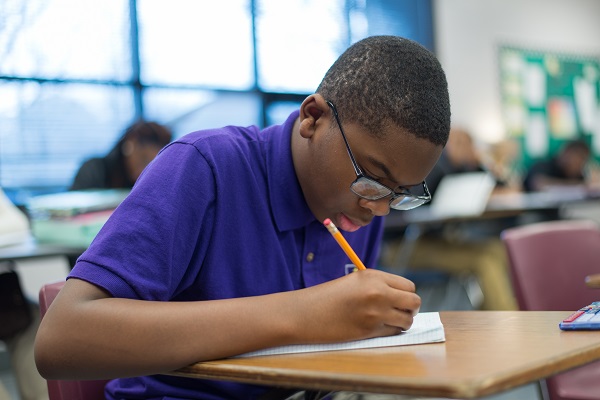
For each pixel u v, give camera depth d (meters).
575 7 7.64
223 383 0.96
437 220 3.56
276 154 1.04
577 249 1.65
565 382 1.42
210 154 1.00
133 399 0.99
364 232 1.20
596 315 0.89
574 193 5.14
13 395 2.64
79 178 3.50
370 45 0.93
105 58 4.63
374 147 0.88
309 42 5.73
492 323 0.92
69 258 2.29
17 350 2.04
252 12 5.39
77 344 0.78
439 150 0.89
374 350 0.77
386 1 6.26
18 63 4.30
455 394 0.58
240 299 0.82
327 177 0.94
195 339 0.77
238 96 5.31
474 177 4.09
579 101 7.61
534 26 7.29
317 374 0.66
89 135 4.54
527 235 1.63
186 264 0.94
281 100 5.56
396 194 0.92
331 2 5.88
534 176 6.46
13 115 4.26
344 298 0.80
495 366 0.64
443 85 0.91
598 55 7.84
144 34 4.83
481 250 3.95
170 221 0.91
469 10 6.79
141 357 0.78
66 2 4.48
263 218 1.02
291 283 1.04
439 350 0.75
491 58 6.92
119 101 4.69
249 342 0.78
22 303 2.06
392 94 0.87
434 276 4.02
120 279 0.84
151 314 0.79
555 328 0.86
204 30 5.13
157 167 0.96
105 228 0.89
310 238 1.06
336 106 0.92
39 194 4.29
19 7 4.32
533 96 7.23
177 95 4.98
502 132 6.95
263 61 5.46
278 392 0.88
